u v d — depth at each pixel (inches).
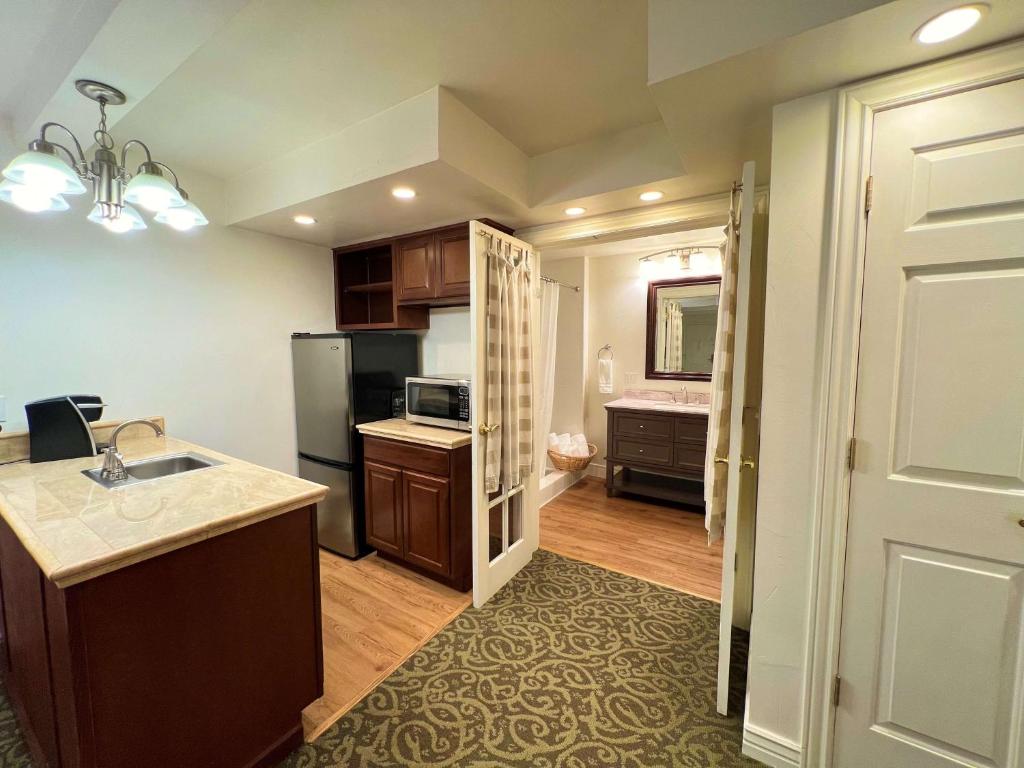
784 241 50.5
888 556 48.0
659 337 157.4
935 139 42.9
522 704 64.8
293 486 60.3
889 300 45.8
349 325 129.2
